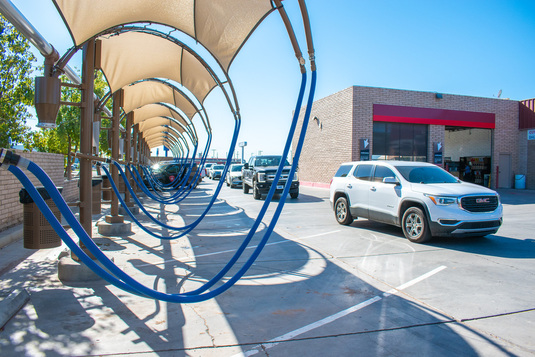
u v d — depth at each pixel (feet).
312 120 93.45
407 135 80.28
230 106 25.12
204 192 75.66
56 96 16.37
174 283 17.03
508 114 86.63
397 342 11.39
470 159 93.61
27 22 14.28
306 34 13.20
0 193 24.94
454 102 82.02
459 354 10.67
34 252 22.00
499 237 27.76
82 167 17.53
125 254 22.62
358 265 20.22
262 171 58.95
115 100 29.35
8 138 34.30
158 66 28.07
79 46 16.88
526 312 13.70
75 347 10.84
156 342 11.27
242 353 10.68
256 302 14.79
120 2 16.63
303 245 25.43
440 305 14.42
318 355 10.61
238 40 19.75
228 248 24.63
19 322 12.51
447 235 24.53
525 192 74.13
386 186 28.78
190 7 18.95
